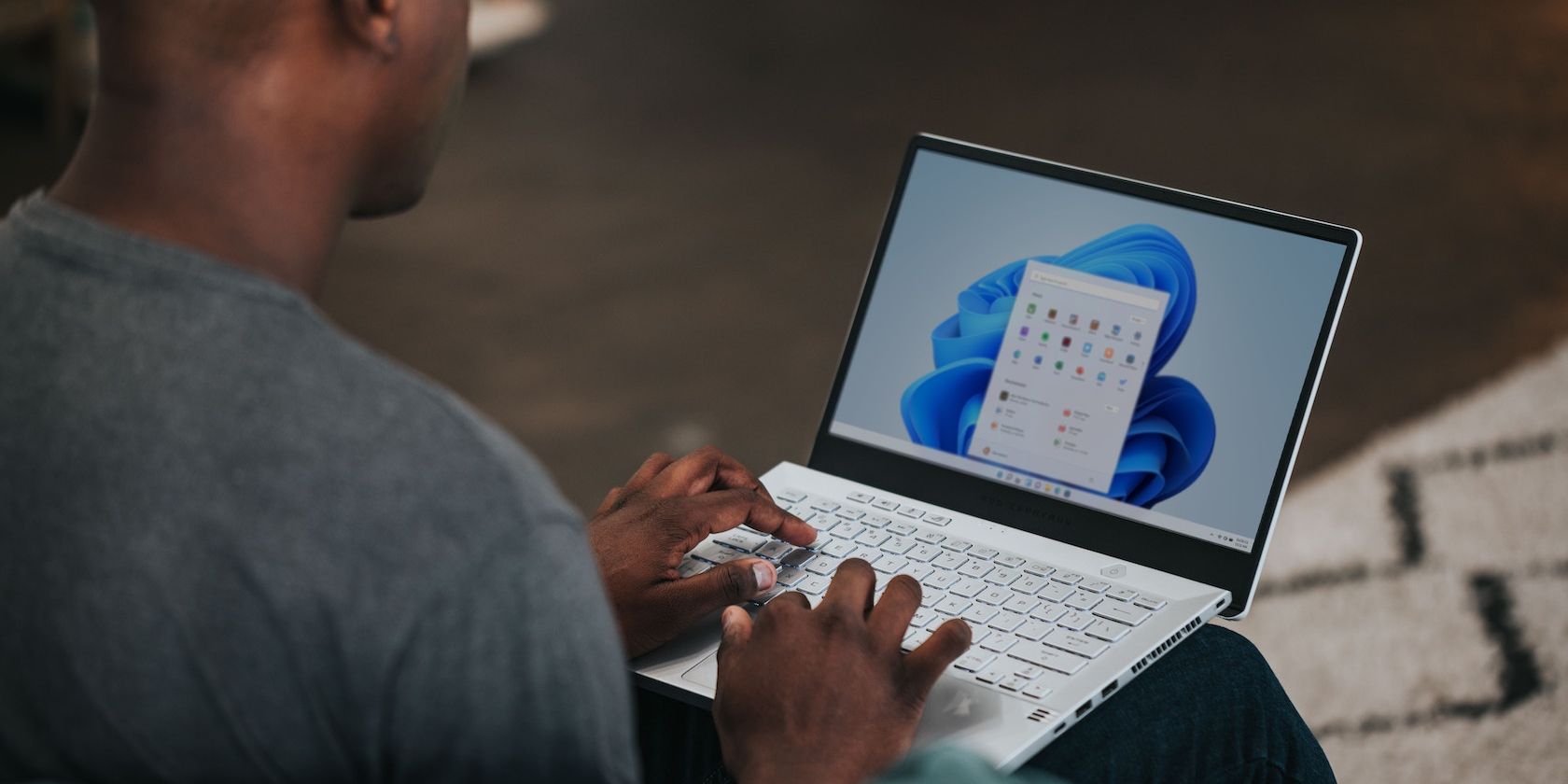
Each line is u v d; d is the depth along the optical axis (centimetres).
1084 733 98
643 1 504
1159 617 103
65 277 58
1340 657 201
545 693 57
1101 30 484
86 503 56
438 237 333
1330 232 114
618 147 388
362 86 62
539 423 264
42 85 361
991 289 121
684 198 360
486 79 428
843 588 85
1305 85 436
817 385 279
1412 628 205
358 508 55
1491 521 227
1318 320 113
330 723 57
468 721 56
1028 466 117
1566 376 273
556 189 362
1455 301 308
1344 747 185
